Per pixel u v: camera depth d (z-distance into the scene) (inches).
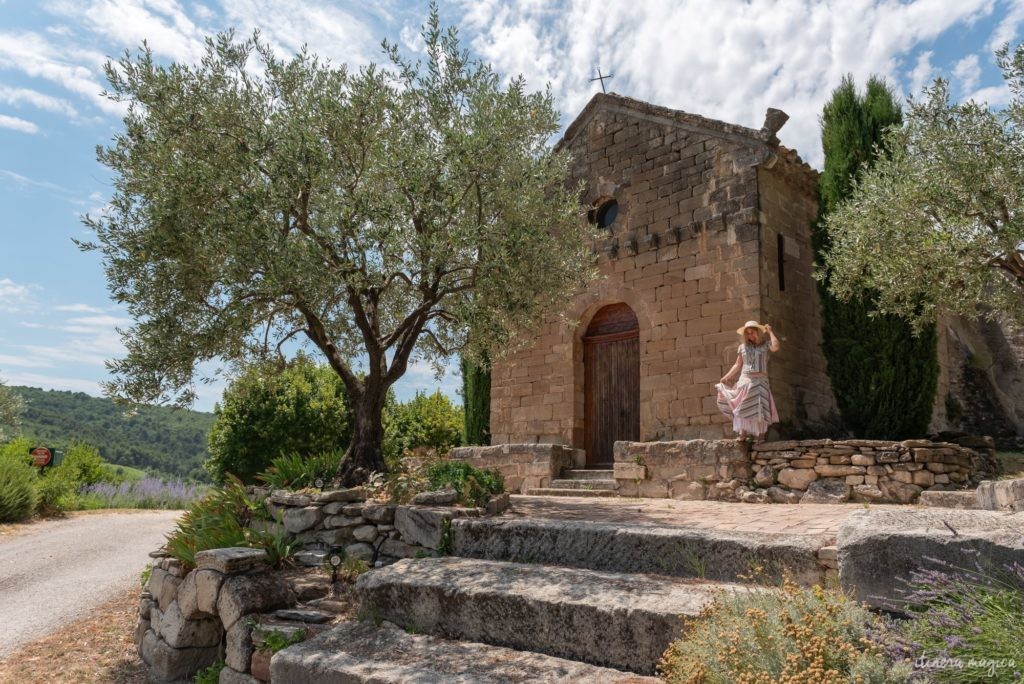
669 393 506.9
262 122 313.4
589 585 187.5
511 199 329.1
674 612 158.4
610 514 316.8
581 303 566.6
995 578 135.6
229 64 323.3
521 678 156.9
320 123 314.2
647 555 207.8
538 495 479.2
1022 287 420.2
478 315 316.8
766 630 129.3
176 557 275.9
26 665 263.0
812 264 512.7
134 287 314.7
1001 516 160.9
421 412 983.0
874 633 130.4
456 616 195.2
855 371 479.5
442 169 314.7
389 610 210.2
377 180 323.3
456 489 288.0
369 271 304.0
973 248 394.3
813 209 555.2
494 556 238.7
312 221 324.8
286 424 900.0
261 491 314.3
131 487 853.8
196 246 298.4
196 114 307.4
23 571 406.3
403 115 324.5
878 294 473.4
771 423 434.3
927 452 366.9
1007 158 383.2
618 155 567.8
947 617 126.4
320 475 325.4
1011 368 687.1
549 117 356.8
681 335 507.8
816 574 178.2
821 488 388.5
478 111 323.9
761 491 403.9
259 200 288.4
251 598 227.0
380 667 170.4
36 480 653.3
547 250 330.3
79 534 541.3
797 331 511.2
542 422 574.6
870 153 495.5
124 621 321.1
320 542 280.2
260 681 207.6
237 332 302.0
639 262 539.5
